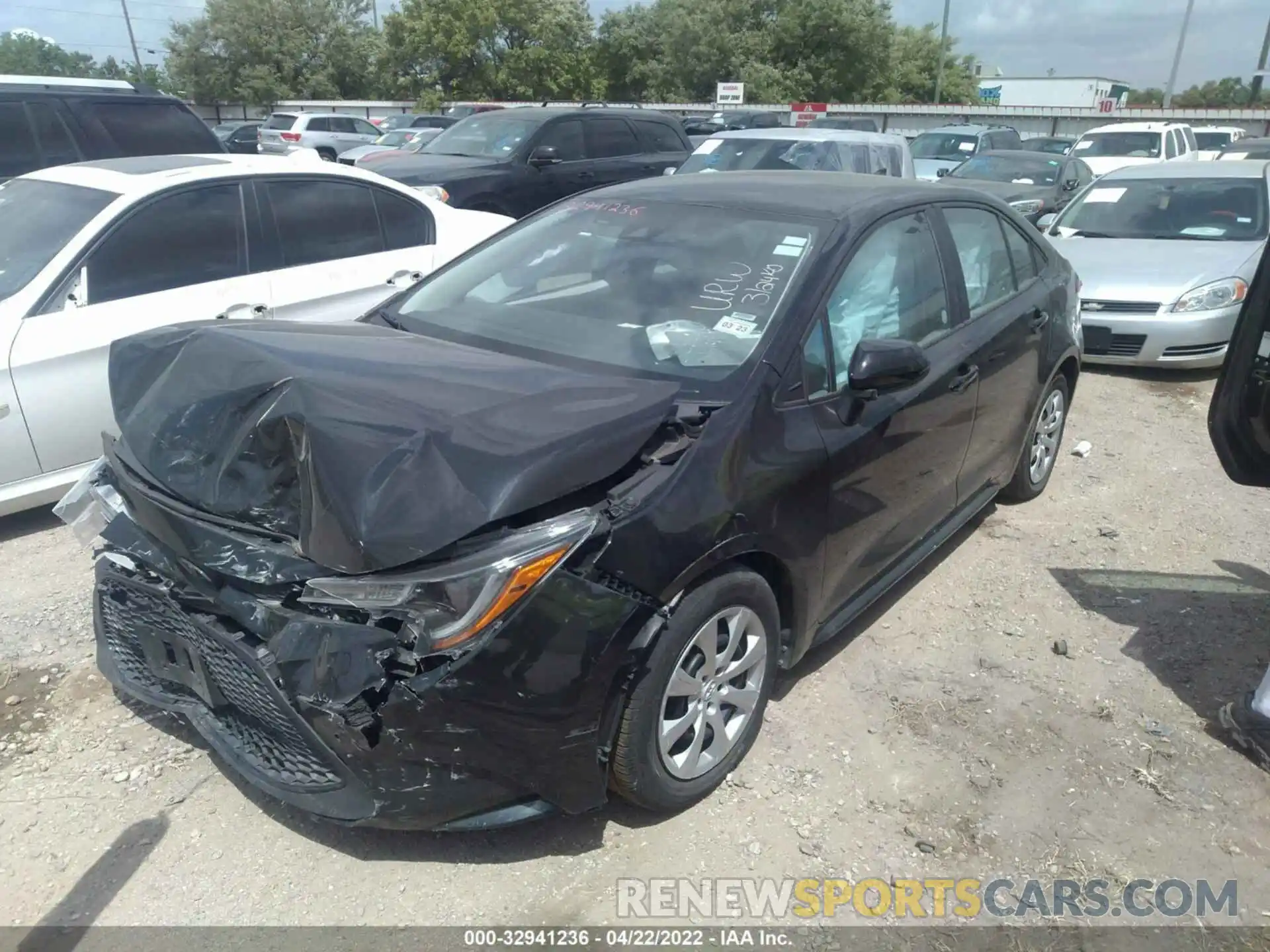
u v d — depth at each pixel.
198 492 2.57
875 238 3.58
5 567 4.33
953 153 19.70
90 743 3.12
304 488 2.42
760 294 3.24
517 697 2.35
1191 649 3.88
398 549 2.25
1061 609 4.19
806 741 3.25
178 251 5.10
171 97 8.21
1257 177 8.80
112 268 4.86
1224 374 3.43
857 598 3.64
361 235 5.92
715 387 2.95
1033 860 2.79
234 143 29.47
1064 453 6.21
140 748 3.11
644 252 3.59
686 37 52.84
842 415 3.20
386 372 2.71
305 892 2.58
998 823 2.92
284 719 2.43
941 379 3.73
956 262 4.07
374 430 2.42
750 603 2.91
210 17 53.66
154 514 2.61
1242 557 4.74
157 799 2.89
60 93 7.48
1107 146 19.38
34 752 3.08
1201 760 3.23
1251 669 3.75
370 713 2.33
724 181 4.06
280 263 5.50
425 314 3.67
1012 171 14.61
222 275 5.26
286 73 54.81
